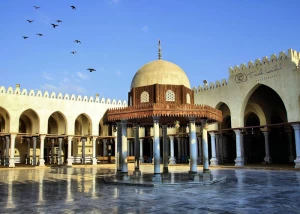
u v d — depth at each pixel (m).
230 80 32.47
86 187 13.81
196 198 10.33
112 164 41.03
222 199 10.09
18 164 39.69
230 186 13.70
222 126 37.44
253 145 42.78
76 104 40.69
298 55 27.81
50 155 46.34
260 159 41.69
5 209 8.62
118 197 10.65
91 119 41.72
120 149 17.36
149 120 18.30
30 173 24.77
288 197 10.49
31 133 37.75
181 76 16.42
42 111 37.91
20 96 36.53
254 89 30.33
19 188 13.77
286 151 38.72
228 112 36.47
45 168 33.72
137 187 13.45
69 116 39.91
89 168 32.59
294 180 16.50
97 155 48.62
